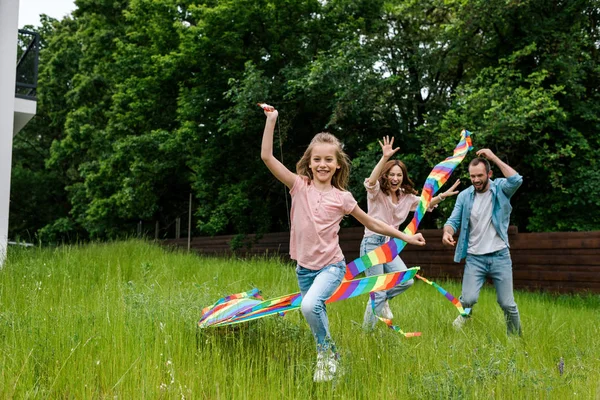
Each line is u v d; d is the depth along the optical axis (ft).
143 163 65.92
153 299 17.13
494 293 31.83
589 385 12.34
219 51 57.36
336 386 11.68
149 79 63.67
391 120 54.80
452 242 19.45
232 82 54.60
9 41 32.63
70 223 93.35
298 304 13.83
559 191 47.19
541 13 50.78
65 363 11.16
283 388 10.90
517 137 42.98
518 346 16.14
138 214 75.36
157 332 13.50
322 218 12.92
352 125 55.52
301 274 13.44
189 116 59.88
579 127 48.98
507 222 19.07
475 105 44.93
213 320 14.43
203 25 56.18
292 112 53.52
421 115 56.70
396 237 13.71
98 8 82.23
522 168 49.19
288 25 56.65
